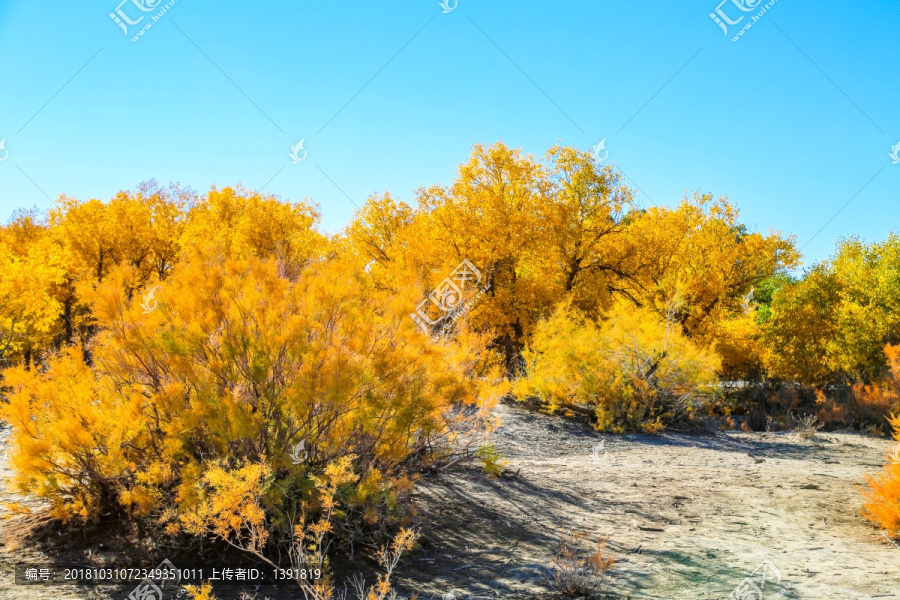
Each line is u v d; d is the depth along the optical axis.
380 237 22.11
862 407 14.09
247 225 23.30
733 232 24.66
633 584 4.02
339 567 4.09
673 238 23.66
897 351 14.85
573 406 12.06
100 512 4.47
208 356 4.61
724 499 6.59
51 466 4.31
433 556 4.43
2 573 3.69
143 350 4.52
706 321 22.55
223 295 4.64
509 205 19.83
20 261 17.89
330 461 4.45
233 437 4.20
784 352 20.47
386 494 4.52
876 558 4.71
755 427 14.24
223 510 3.76
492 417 7.65
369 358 4.78
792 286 22.48
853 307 19.55
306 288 4.98
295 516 4.14
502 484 6.56
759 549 4.88
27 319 16.08
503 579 4.06
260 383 4.45
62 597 3.41
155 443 4.53
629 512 5.95
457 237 19.25
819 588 3.97
